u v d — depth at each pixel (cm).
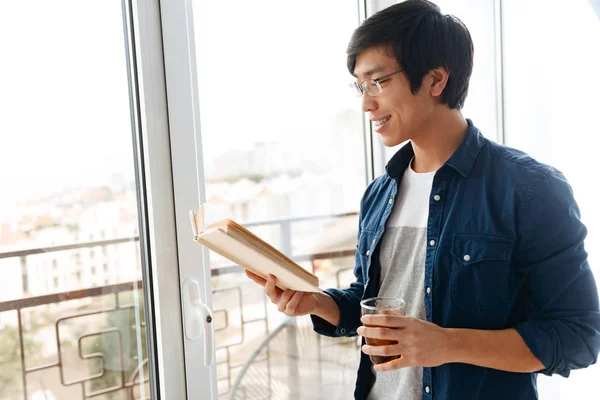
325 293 132
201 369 147
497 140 210
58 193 137
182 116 143
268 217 174
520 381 112
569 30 206
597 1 203
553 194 106
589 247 205
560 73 207
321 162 184
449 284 112
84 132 139
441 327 108
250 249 94
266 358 178
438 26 111
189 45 146
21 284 134
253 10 166
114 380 146
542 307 106
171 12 141
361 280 138
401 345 98
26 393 137
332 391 195
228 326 168
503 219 109
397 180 129
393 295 122
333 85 185
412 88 112
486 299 109
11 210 132
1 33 129
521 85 207
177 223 143
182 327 145
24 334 136
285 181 176
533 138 206
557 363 101
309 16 179
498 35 208
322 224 186
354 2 188
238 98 164
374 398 126
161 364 142
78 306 141
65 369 141
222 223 94
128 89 143
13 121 131
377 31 111
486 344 100
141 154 142
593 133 209
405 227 124
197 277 146
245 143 166
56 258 138
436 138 119
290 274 99
